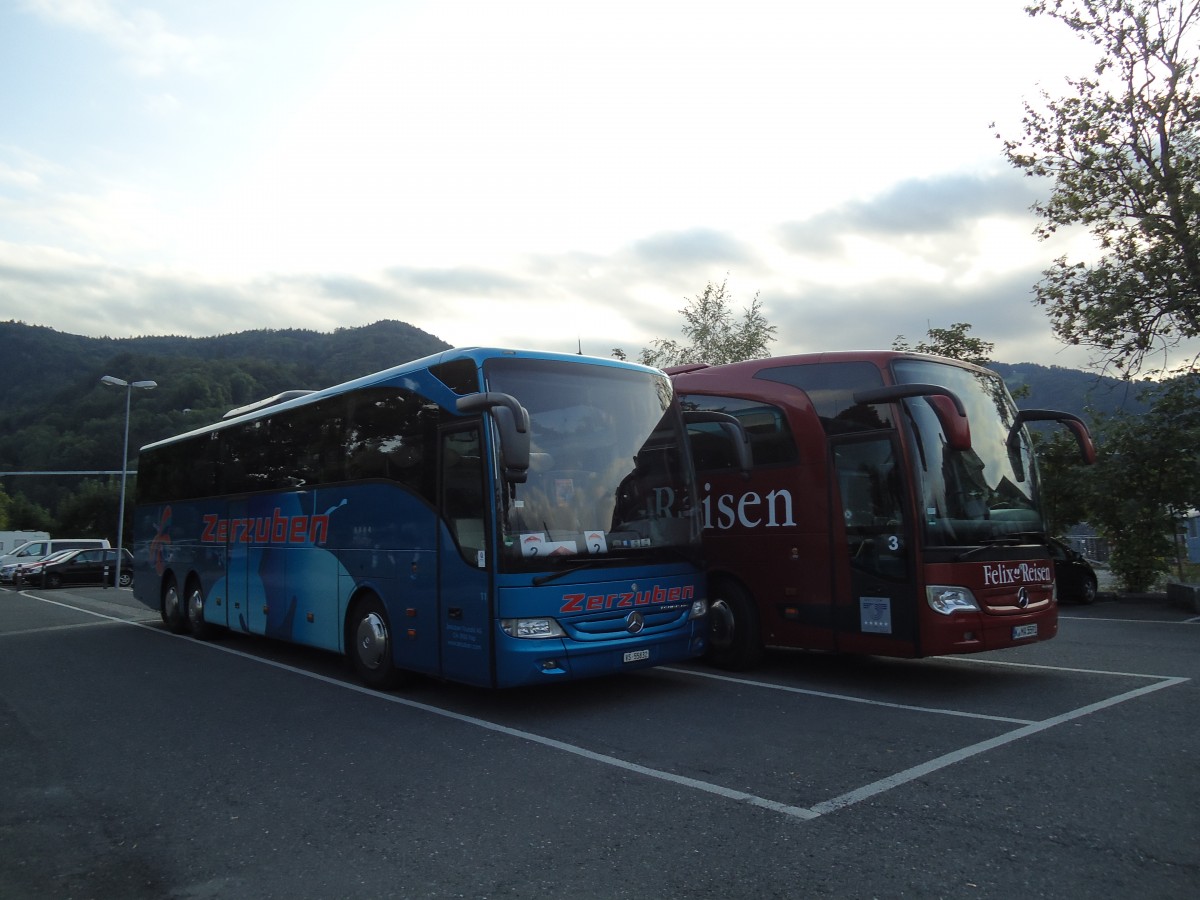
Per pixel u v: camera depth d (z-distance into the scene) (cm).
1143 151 1912
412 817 529
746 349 3036
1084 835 470
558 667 756
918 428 862
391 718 797
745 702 827
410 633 862
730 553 998
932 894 404
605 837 486
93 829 527
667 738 698
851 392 908
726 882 422
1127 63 1877
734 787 568
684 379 1075
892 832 481
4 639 1454
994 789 551
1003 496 896
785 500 948
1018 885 411
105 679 1041
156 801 577
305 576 1065
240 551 1246
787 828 491
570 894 414
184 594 1437
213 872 456
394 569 891
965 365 956
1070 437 2020
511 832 498
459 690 920
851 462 897
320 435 1054
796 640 934
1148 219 1902
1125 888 406
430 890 423
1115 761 605
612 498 821
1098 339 1992
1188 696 814
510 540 757
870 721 741
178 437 1517
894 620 848
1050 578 905
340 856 471
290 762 661
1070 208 2006
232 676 1043
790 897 404
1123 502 1909
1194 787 546
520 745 689
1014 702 805
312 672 1062
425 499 848
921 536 837
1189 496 1853
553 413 810
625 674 979
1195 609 1630
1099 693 837
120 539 3719
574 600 771
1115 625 1430
